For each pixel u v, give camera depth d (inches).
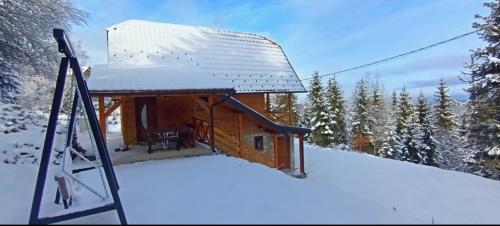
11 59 615.5
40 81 749.9
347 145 1374.3
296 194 223.0
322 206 193.8
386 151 1350.9
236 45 710.5
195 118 528.7
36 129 433.4
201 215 179.9
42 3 624.1
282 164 596.4
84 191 245.9
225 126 550.3
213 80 455.8
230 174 297.1
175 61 594.9
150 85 392.2
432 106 1365.7
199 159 385.4
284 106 1334.9
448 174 539.8
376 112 1499.8
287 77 671.8
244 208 190.9
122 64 531.5
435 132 1267.2
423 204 377.4
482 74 669.9
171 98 517.3
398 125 1344.7
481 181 496.7
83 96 204.2
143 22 663.1
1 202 230.1
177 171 317.4
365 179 503.8
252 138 581.9
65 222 181.0
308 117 1550.2
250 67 660.1
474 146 742.5
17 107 495.2
